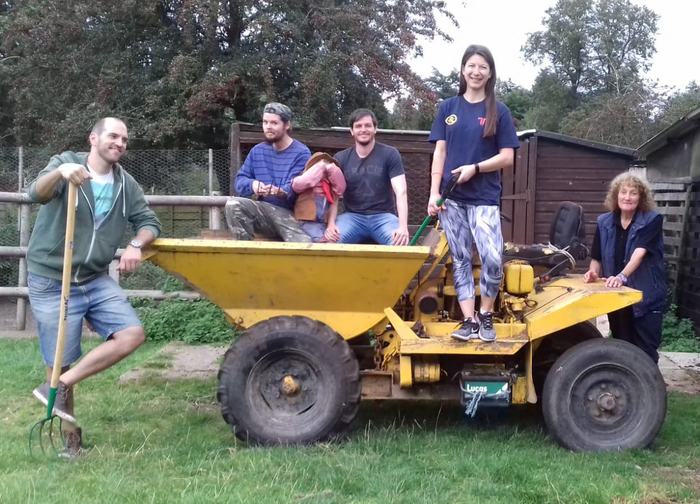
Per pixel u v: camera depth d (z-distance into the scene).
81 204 3.99
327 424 4.16
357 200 4.91
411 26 18.08
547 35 49.38
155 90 16.61
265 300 4.32
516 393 4.30
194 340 7.54
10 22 18.39
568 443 4.20
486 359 4.47
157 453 4.11
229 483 3.61
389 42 18.11
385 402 5.29
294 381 4.21
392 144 8.68
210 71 15.75
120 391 5.54
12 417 4.86
